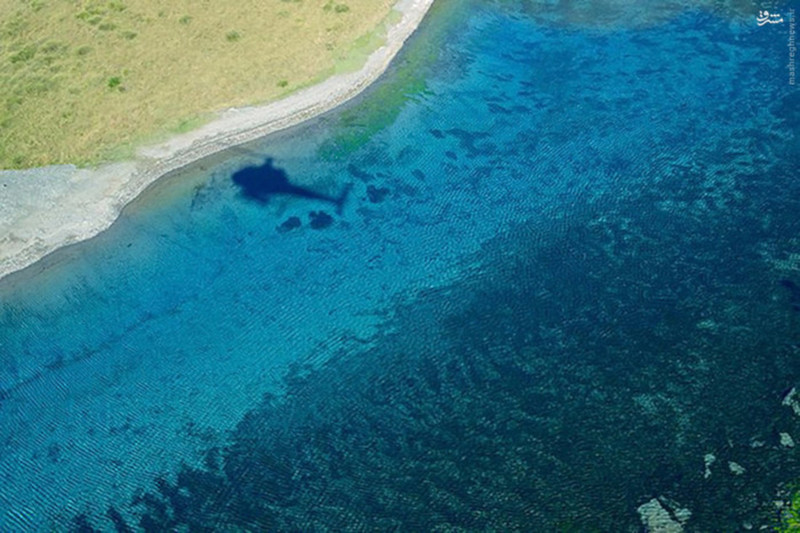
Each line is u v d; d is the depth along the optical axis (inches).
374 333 1560.0
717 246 1672.0
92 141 1935.3
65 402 1473.9
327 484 1311.5
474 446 1341.0
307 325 1585.9
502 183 1860.2
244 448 1382.9
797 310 1518.2
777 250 1648.6
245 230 1775.3
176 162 1903.3
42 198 1820.9
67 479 1357.0
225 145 1946.4
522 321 1551.4
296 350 1541.6
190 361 1531.7
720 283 1589.6
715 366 1432.1
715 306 1542.8
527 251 1699.1
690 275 1614.2
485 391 1429.6
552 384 1429.6
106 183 1851.6
